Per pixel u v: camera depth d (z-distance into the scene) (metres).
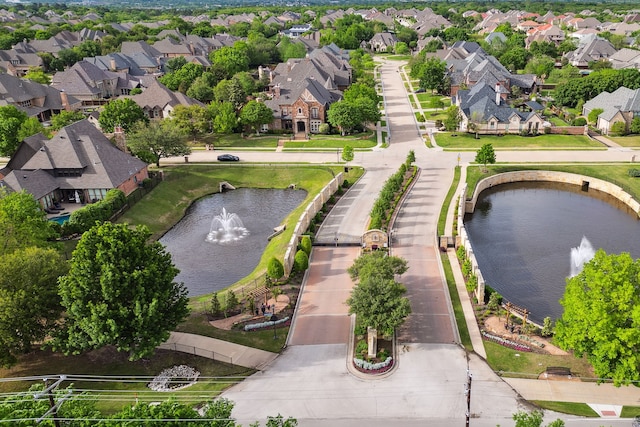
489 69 174.00
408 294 66.00
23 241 67.12
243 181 111.50
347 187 103.12
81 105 170.25
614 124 132.50
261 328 59.56
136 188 102.69
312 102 138.38
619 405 47.16
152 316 49.84
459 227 79.75
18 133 113.81
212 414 37.56
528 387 49.56
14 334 49.69
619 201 101.25
